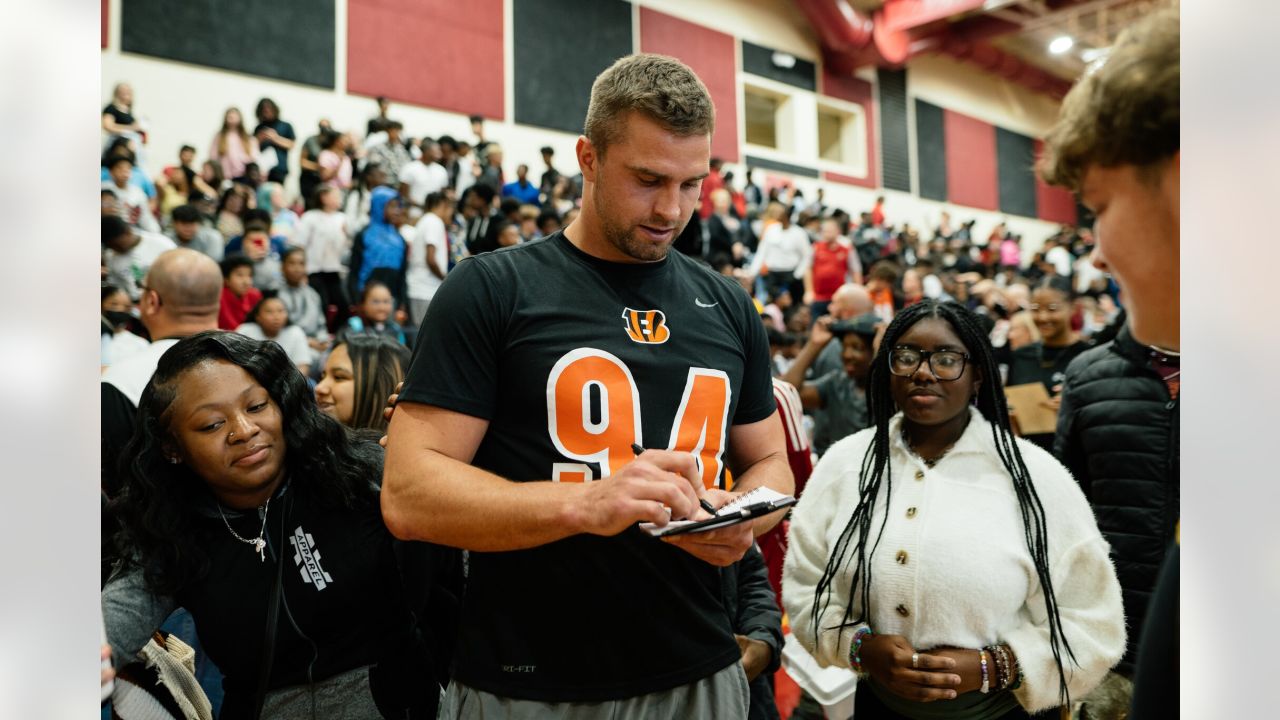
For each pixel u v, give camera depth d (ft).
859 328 7.84
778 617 4.55
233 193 17.06
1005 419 4.09
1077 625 3.76
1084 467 5.70
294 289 15.85
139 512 3.55
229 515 3.72
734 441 3.80
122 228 12.39
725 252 23.06
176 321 5.58
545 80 26.21
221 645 3.68
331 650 3.81
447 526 2.87
